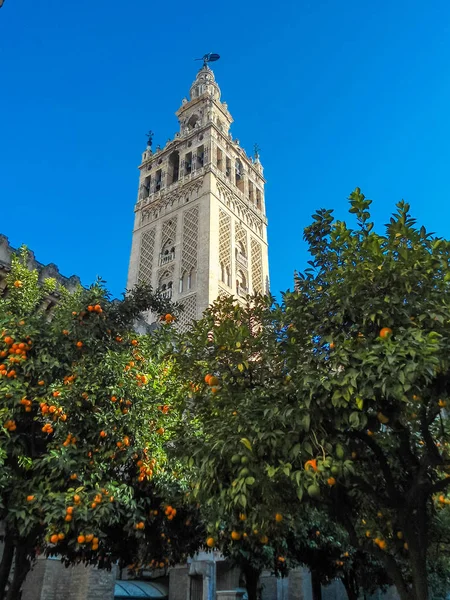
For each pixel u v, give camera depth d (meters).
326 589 31.23
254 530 8.74
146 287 11.29
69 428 9.10
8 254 18.16
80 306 10.11
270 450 7.60
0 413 8.46
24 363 9.00
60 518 8.12
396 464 9.80
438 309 7.28
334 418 7.38
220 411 8.69
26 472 9.07
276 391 7.87
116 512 9.20
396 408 7.73
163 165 56.75
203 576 22.78
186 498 9.62
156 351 11.04
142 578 27.56
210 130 53.69
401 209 8.33
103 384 9.55
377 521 9.51
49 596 16.75
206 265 43.81
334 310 8.38
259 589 24.08
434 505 10.78
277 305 9.08
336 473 6.50
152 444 10.45
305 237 9.41
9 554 8.70
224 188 51.53
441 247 7.91
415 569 7.40
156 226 52.22
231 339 8.73
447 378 7.32
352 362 7.00
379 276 7.76
